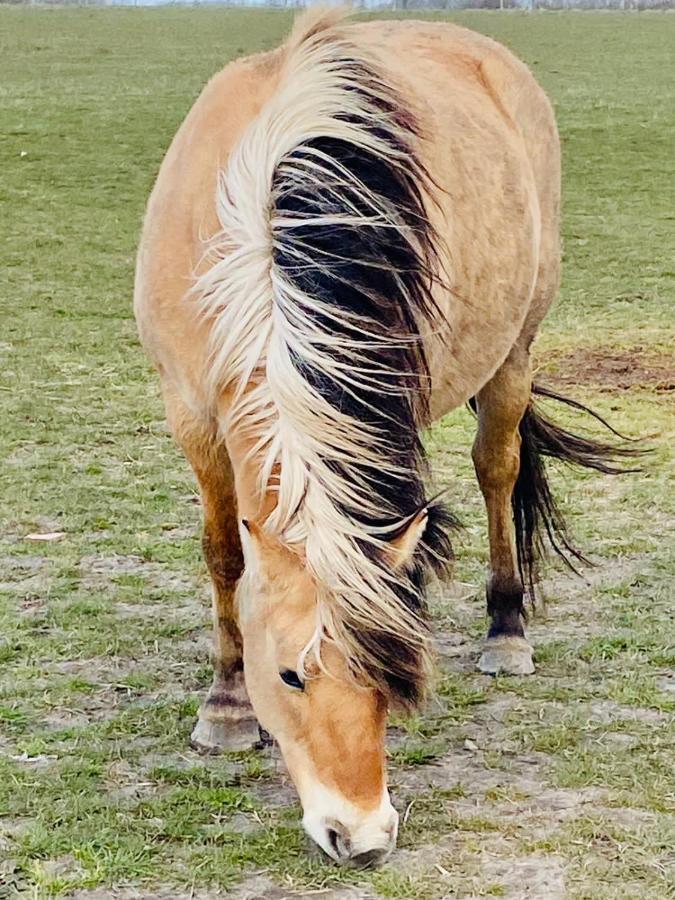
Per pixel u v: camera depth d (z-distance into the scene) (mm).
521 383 4617
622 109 22188
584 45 32969
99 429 7508
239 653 3879
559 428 4922
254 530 2787
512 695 4223
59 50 31297
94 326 10352
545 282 4789
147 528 5906
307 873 3102
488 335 4227
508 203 4301
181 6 54406
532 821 3367
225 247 3260
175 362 3562
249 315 3072
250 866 3150
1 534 5828
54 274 12383
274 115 3203
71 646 4602
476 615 4973
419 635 2664
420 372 3227
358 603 2613
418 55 4469
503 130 4453
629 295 11453
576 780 3582
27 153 18484
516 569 4586
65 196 16188
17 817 3389
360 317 2971
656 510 6164
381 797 2705
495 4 51719
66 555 5562
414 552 2771
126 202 15961
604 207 15711
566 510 6137
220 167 3475
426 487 3182
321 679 2682
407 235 3168
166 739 3883
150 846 3234
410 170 3260
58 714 4066
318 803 2693
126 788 3568
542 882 3064
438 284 3510
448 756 3771
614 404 8023
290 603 2721
